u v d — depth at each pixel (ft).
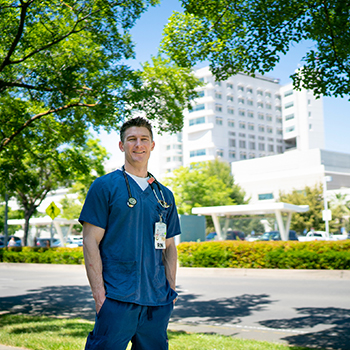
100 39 30.78
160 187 8.37
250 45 20.80
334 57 19.88
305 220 173.06
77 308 28.89
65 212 124.67
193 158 271.28
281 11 19.35
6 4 28.30
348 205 182.29
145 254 7.74
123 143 8.45
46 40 30.96
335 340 18.44
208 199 123.65
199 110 271.69
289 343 18.15
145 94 29.63
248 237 72.90
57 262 69.46
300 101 298.97
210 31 21.84
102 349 7.09
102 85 30.04
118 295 7.24
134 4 28.84
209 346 15.60
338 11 18.70
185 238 67.10
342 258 44.24
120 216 7.61
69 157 41.88
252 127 289.74
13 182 39.34
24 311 27.76
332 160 217.77
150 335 7.73
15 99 35.70
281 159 224.33
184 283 41.65
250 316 24.64
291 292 33.40
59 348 15.25
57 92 30.32
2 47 31.42
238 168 242.37
